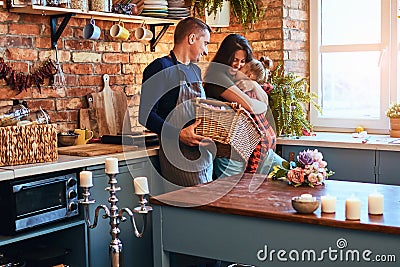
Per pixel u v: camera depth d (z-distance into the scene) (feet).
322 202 8.21
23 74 12.82
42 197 11.00
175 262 11.86
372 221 7.64
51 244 12.35
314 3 16.90
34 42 13.00
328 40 16.90
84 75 14.07
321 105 17.10
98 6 13.20
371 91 16.30
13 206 10.52
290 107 15.17
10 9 12.34
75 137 13.15
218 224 8.79
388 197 9.17
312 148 14.94
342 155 14.57
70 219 11.60
